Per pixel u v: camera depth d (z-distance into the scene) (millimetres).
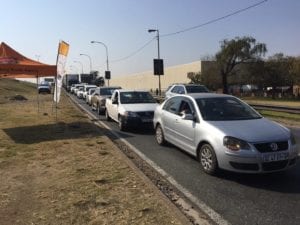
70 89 69875
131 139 13086
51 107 28438
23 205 6113
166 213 5598
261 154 7223
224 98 9469
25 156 9789
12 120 18391
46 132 14148
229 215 5785
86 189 6816
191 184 7430
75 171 8125
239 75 65562
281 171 8164
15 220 5504
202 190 7039
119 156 9680
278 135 7504
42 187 7055
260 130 7656
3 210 5910
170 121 10477
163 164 9102
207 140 7988
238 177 7840
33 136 13172
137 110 14742
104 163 8867
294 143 7680
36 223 5375
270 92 61406
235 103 9289
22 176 7863
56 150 10555
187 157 9844
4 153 10180
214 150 7746
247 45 62438
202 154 8297
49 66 17203
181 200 6520
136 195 6445
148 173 8336
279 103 40188
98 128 15680
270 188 7094
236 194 6777
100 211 5738
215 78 65438
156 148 11172
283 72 62281
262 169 7258
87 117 20953
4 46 17094
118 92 16953
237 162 7312
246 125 7977
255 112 9078
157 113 11625
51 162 9070
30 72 17375
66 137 12961
